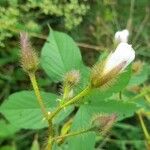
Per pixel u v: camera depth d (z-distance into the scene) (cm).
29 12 20
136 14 24
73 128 11
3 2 19
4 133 17
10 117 11
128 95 15
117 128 20
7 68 20
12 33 19
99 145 18
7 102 11
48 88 20
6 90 20
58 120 11
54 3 19
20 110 11
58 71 12
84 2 22
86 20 22
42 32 21
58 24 21
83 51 22
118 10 23
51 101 11
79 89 11
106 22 22
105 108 11
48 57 12
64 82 10
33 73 10
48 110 11
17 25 18
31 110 11
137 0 24
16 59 20
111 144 19
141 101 15
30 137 19
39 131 19
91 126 10
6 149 18
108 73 9
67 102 10
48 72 12
